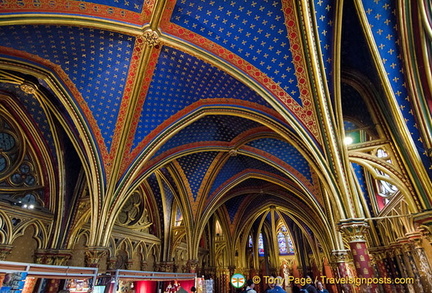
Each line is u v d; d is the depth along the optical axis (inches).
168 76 342.3
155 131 390.9
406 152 239.5
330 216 481.1
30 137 391.2
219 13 271.0
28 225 368.8
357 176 446.6
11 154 369.7
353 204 253.0
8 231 340.5
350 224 244.8
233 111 362.0
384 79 233.8
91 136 363.3
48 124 389.7
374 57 233.0
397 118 231.9
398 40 227.0
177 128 386.6
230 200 776.3
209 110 375.9
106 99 348.5
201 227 555.5
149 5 260.5
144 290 479.5
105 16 265.6
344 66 291.1
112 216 373.1
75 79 324.2
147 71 331.9
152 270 580.4
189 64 325.7
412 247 344.2
